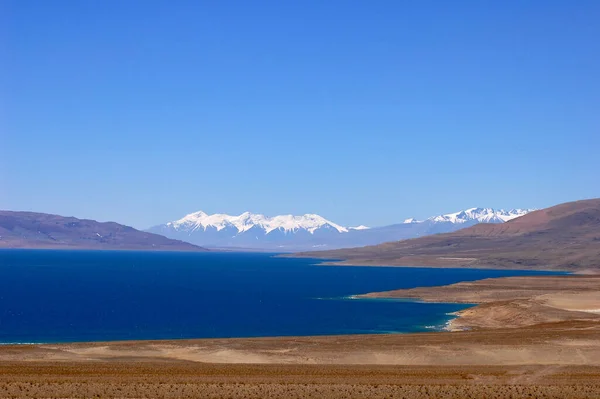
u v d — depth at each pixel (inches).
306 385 1391.5
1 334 3427.7
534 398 1305.4
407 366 1829.5
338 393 1320.1
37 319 4212.6
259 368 1738.4
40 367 1676.9
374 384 1428.4
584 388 1390.3
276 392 1320.1
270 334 3403.1
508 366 1828.2
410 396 1306.6
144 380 1465.3
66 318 4279.0
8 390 1300.4
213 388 1346.0
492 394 1328.7
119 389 1323.8
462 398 1299.2
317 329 3587.6
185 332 3513.8
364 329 3563.0
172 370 1675.7
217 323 3944.4
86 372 1603.1
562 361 1952.5
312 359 1977.1
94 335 3390.7
